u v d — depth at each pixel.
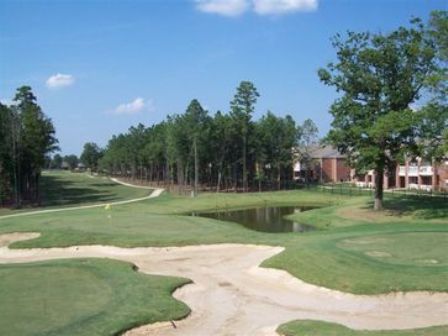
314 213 59.59
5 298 23.44
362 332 18.06
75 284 25.75
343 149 54.47
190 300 24.41
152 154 128.62
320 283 25.83
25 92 94.75
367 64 51.81
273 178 120.00
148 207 73.19
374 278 25.34
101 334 18.73
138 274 27.98
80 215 54.62
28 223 47.62
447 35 48.94
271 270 29.03
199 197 86.00
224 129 103.94
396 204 57.81
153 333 19.72
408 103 52.22
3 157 79.31
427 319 20.97
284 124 113.25
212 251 35.62
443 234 37.03
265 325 20.70
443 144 46.81
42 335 18.47
